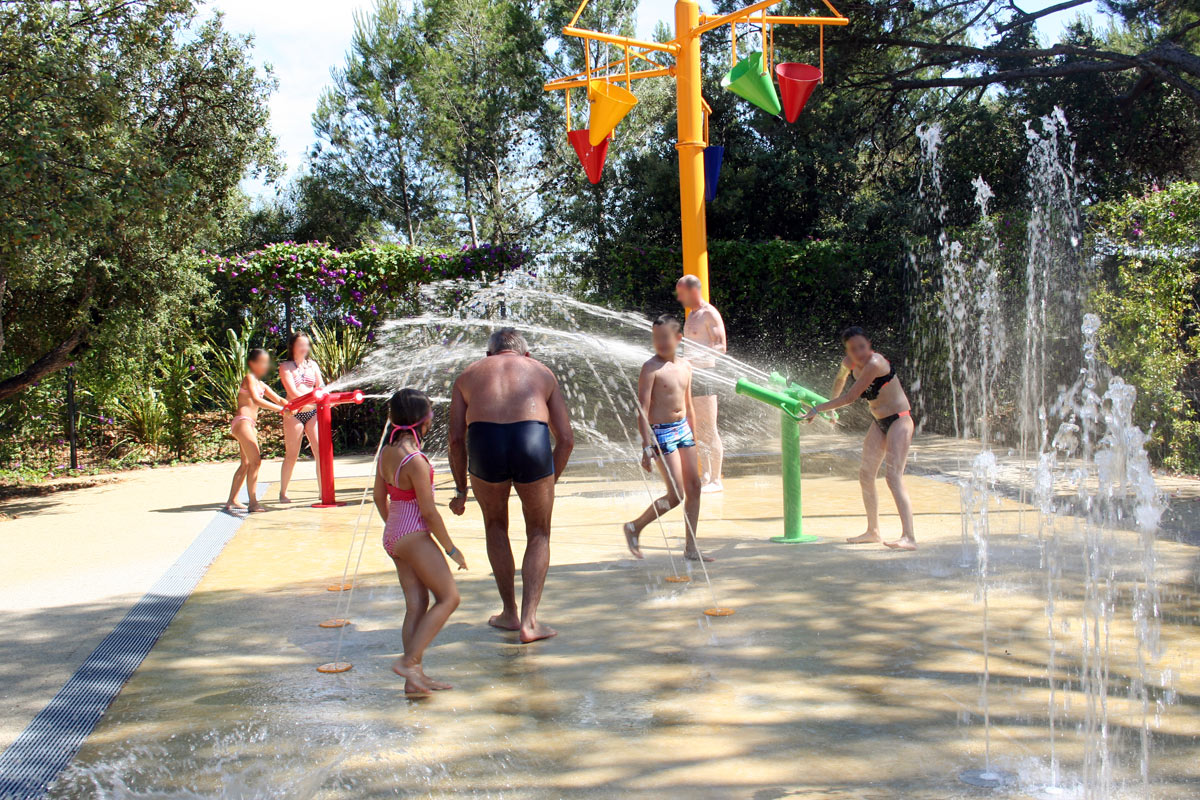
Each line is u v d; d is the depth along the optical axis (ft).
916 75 62.23
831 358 48.78
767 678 12.52
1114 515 23.48
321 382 31.63
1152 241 29.73
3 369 38.24
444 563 12.89
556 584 18.30
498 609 16.66
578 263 46.93
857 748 10.15
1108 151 56.59
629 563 20.03
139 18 31.53
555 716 11.36
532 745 10.48
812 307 48.39
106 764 10.20
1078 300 34.27
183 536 24.54
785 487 22.06
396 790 9.39
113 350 35.94
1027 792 8.97
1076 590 16.67
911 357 47.09
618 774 9.64
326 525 26.23
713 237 61.67
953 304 43.39
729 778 9.48
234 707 11.96
